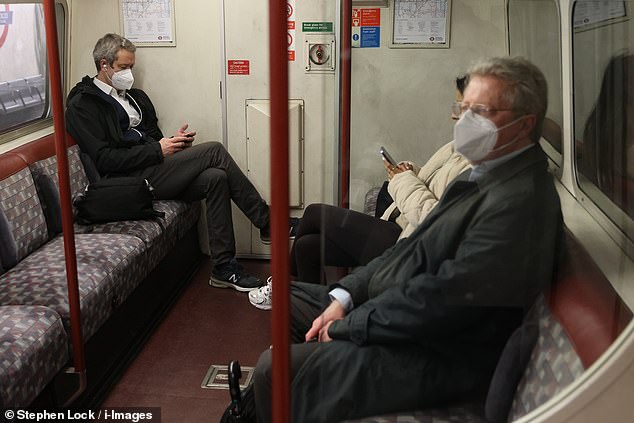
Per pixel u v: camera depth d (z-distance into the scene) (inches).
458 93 70.7
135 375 145.1
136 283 155.9
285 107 55.8
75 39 193.3
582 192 67.7
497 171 68.2
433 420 71.1
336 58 83.3
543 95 66.8
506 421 68.4
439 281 70.4
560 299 66.3
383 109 81.3
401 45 75.6
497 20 69.6
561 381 62.6
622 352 59.2
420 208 75.4
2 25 158.1
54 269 138.1
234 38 189.8
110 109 182.7
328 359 71.9
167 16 191.0
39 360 111.8
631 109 66.8
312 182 84.5
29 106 172.7
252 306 177.8
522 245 67.9
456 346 70.5
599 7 66.5
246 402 95.3
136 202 171.0
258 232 203.8
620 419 60.6
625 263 65.7
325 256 79.7
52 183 162.6
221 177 186.5
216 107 196.9
